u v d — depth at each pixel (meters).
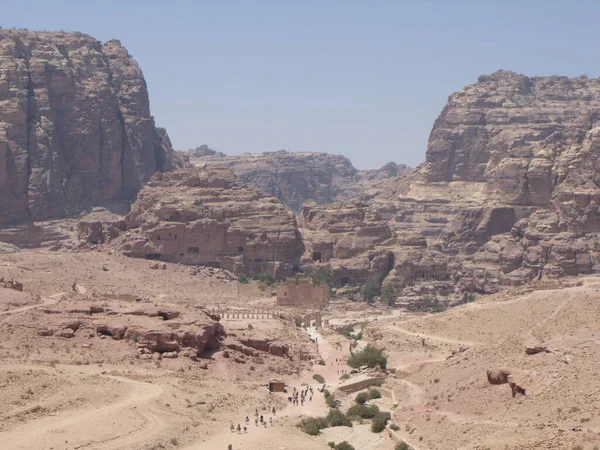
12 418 163.75
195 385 198.75
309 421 191.12
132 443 160.12
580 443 150.62
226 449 165.62
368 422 194.50
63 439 157.50
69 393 177.38
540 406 170.50
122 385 188.12
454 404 189.75
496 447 157.75
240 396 198.38
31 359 198.75
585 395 167.25
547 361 187.75
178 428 170.50
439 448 168.88
